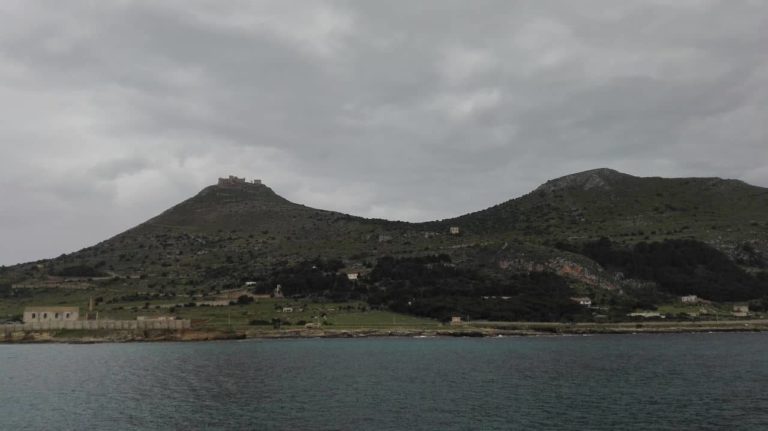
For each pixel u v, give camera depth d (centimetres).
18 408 8175
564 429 6762
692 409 7712
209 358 14775
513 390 9362
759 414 7369
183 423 7194
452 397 8781
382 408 7994
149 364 13438
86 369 12556
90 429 6919
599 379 10412
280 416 7531
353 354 15675
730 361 13000
